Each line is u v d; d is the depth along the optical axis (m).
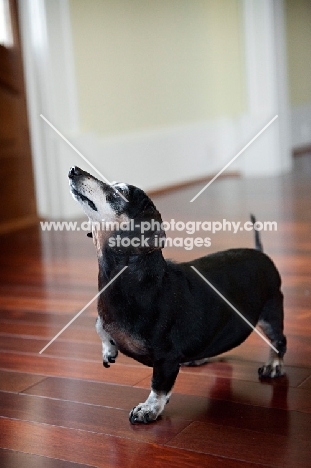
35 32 5.44
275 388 2.28
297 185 6.53
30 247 4.76
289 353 2.59
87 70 5.78
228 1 7.32
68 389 2.36
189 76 7.07
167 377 2.07
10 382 2.44
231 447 1.88
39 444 1.96
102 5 5.89
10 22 5.39
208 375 2.42
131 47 6.25
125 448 1.91
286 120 7.63
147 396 2.28
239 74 7.41
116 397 2.28
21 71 5.48
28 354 2.72
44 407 2.22
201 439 1.94
